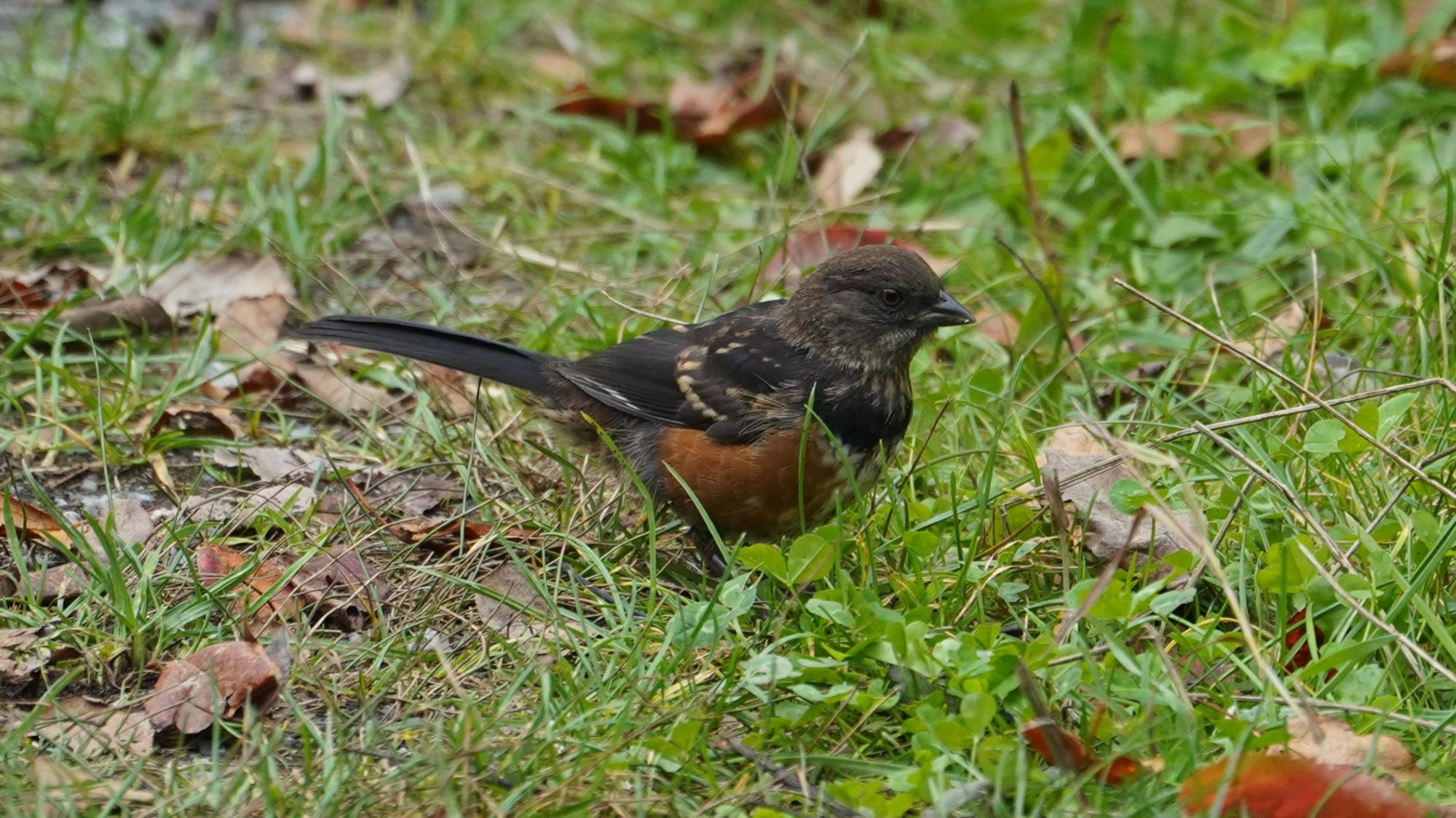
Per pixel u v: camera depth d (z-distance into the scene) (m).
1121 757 5.54
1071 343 8.84
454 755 5.67
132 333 9.65
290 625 6.95
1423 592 6.55
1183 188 10.78
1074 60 12.63
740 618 7.00
